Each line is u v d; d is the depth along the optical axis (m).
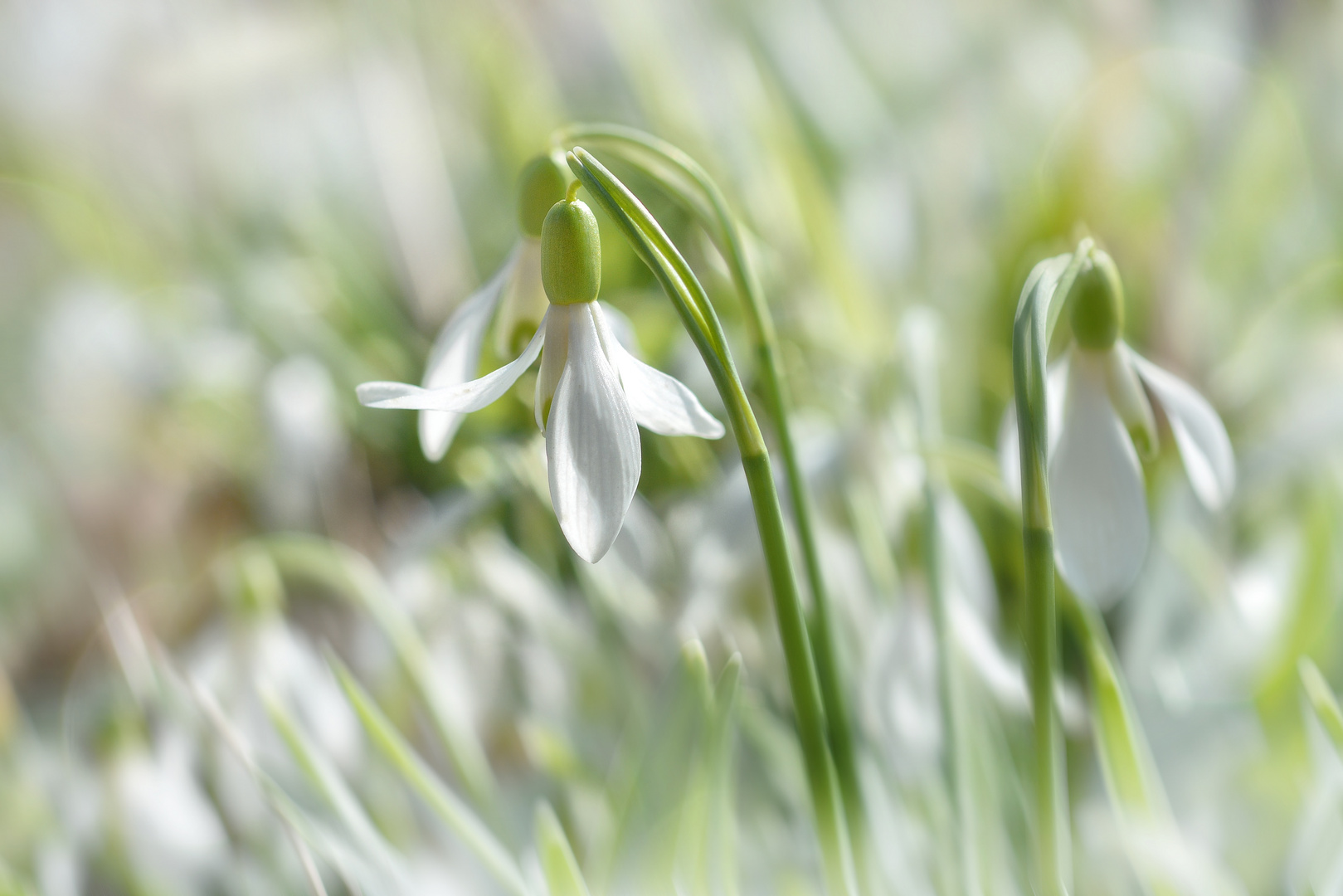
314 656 0.48
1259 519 0.56
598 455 0.40
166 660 0.48
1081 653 0.49
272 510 0.63
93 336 0.75
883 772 0.46
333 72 0.82
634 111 0.84
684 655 0.44
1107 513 0.41
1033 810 0.46
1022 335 0.40
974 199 0.79
